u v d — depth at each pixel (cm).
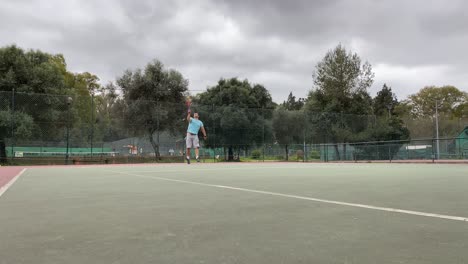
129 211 258
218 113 2280
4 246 164
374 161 2158
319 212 248
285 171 794
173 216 238
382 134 2803
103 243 168
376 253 150
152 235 184
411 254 148
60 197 339
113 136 2072
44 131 1862
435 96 6222
